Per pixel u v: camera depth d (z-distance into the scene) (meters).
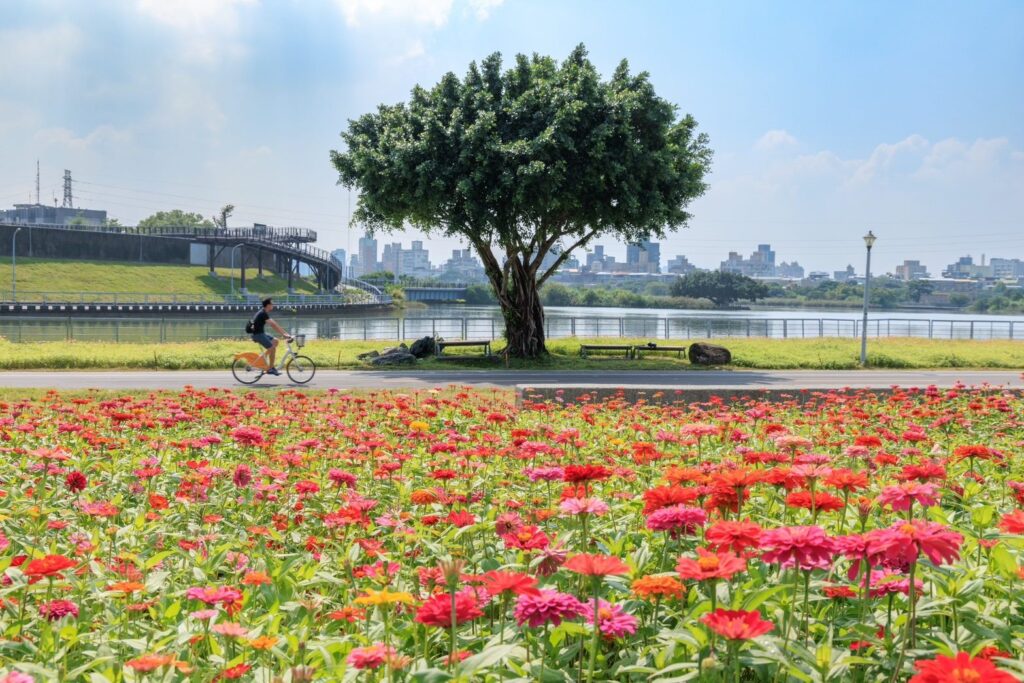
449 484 5.90
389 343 34.75
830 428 9.13
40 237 103.75
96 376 22.91
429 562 4.14
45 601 3.39
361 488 6.04
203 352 27.83
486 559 3.96
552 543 3.70
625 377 24.86
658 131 28.17
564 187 26.38
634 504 4.65
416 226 29.16
